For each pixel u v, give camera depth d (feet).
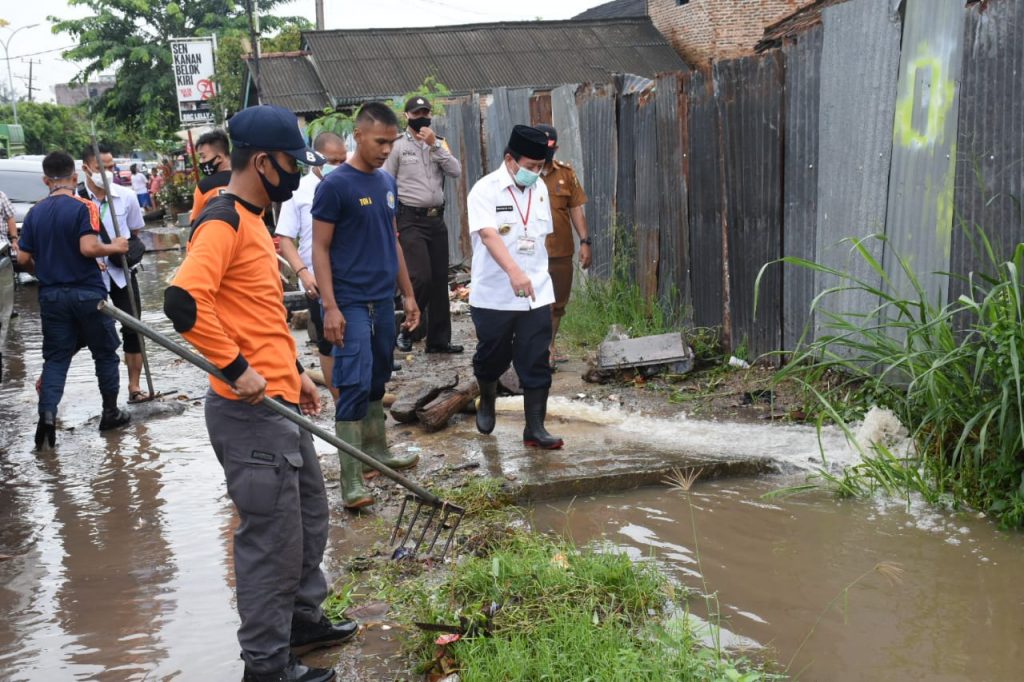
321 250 15.51
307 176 21.20
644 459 17.04
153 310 39.34
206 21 151.02
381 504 15.90
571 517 15.15
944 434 15.16
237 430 10.20
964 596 11.87
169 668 11.12
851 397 18.48
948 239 17.08
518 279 16.62
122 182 65.36
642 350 22.97
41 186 53.26
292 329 32.01
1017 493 13.98
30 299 44.29
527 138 17.06
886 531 13.92
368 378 15.81
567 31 77.46
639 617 11.57
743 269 22.65
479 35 76.13
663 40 76.89
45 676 11.02
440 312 27.40
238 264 10.20
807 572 12.75
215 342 9.64
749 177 22.08
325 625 11.41
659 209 26.11
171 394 25.21
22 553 14.83
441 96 59.21
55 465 19.49
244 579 10.25
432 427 19.69
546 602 11.71
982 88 16.25
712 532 14.20
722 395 20.98
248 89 87.40
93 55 149.07
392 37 74.64
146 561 14.30
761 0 71.77
